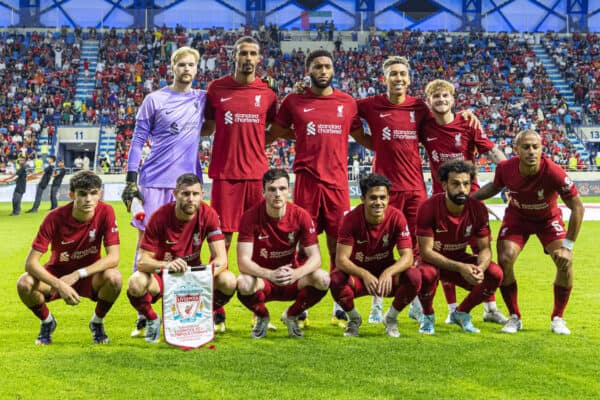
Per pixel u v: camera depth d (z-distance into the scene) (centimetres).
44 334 494
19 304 648
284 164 2844
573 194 529
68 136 3084
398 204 634
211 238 525
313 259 518
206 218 521
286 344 488
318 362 433
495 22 3906
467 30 3906
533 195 540
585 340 495
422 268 523
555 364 427
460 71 3700
